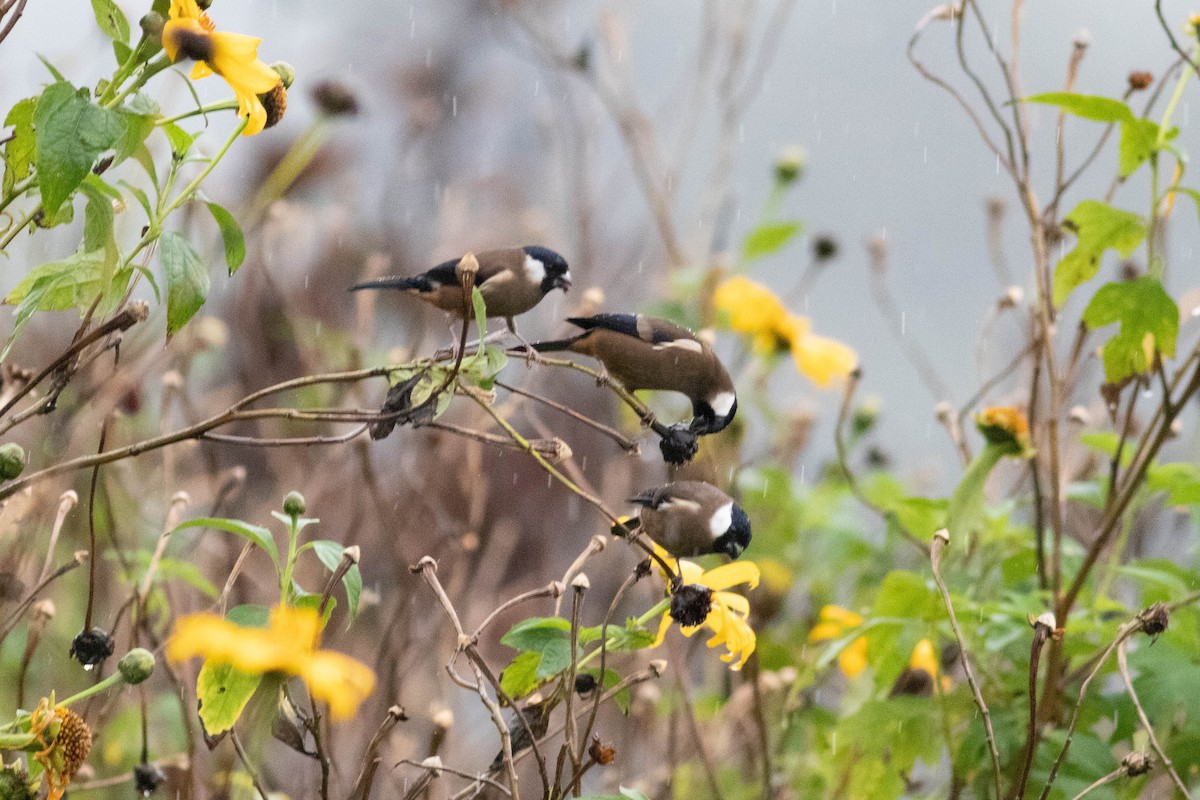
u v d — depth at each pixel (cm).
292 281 1405
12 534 873
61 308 595
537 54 1401
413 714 1029
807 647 1075
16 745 555
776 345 1205
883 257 1238
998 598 914
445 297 727
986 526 925
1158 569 912
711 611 634
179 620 699
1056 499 870
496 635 1216
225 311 1324
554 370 1528
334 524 1156
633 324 746
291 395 1258
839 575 1192
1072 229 846
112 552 835
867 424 1282
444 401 591
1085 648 857
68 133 537
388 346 1333
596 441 1496
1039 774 795
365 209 1591
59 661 910
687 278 1280
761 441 1319
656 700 941
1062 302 838
